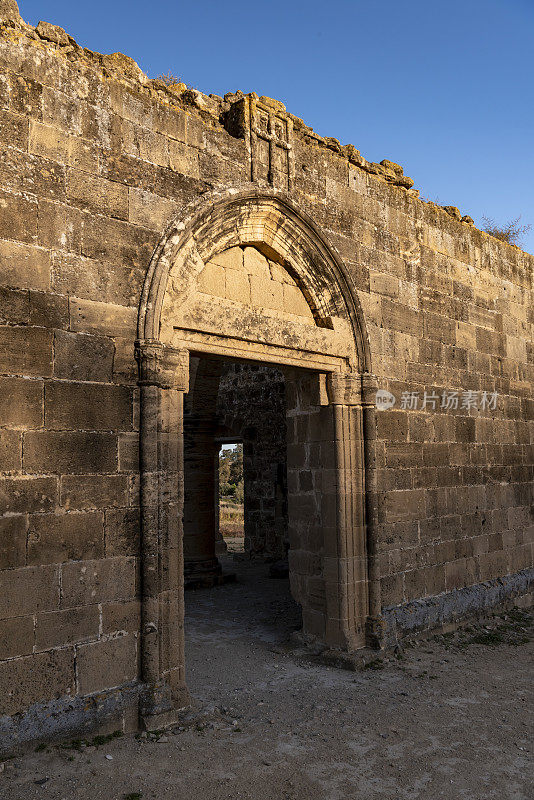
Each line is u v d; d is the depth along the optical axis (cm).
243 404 1728
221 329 635
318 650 758
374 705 602
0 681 461
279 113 745
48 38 558
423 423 884
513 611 1001
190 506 1275
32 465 492
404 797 436
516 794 441
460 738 531
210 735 526
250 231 702
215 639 848
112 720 509
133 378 562
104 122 568
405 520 829
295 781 455
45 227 518
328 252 764
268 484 1655
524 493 1095
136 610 543
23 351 495
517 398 1105
